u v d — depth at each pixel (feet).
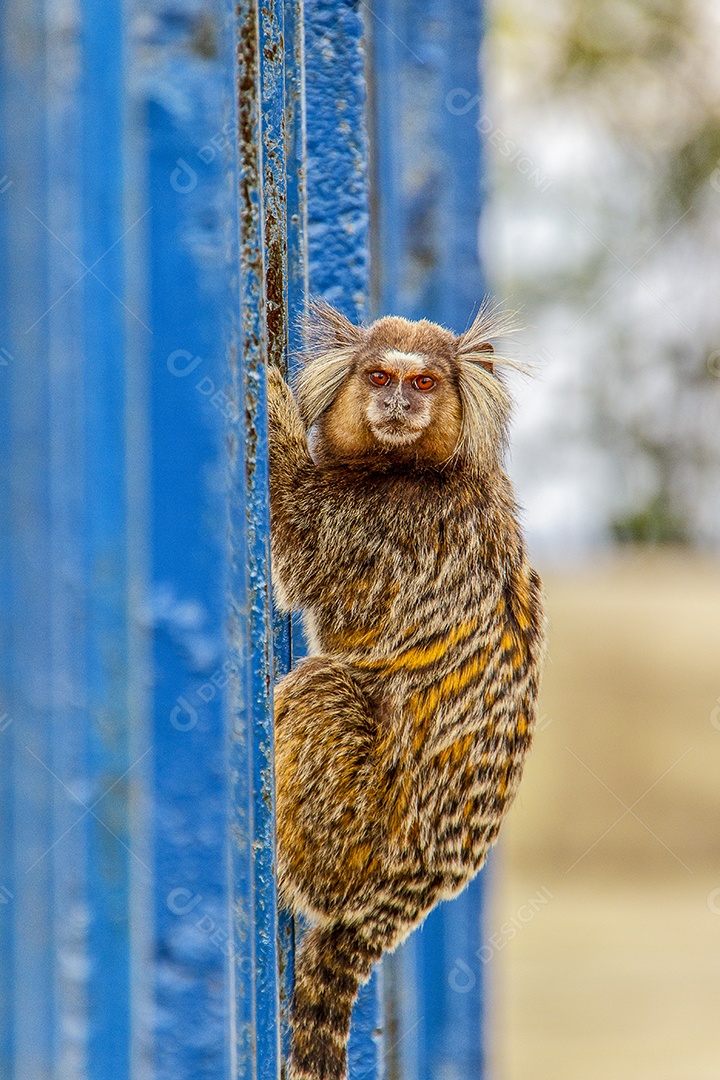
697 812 70.54
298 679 14.24
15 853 9.16
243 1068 9.05
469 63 17.10
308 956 12.53
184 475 9.25
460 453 14.74
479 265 16.71
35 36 9.28
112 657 9.20
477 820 13.92
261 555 9.25
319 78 11.19
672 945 56.39
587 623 76.84
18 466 9.15
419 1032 16.22
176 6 9.32
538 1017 48.21
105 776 9.18
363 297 11.48
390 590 14.53
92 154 9.25
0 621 9.11
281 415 14.11
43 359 9.22
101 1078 9.10
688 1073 41.96
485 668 14.40
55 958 9.11
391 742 13.97
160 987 9.16
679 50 77.87
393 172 15.19
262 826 9.27
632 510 84.64
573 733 73.00
